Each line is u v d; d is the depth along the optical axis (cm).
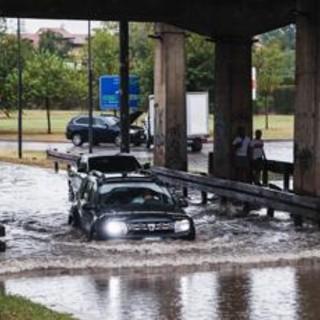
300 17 2880
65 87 9694
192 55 8788
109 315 1454
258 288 1697
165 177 3878
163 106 4441
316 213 2588
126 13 3694
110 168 3247
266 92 10788
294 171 2950
